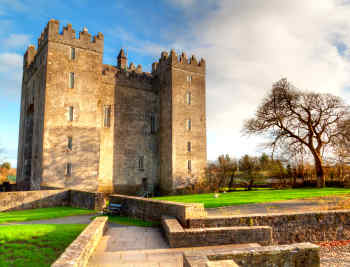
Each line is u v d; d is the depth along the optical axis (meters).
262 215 12.09
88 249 7.94
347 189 30.19
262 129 36.56
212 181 36.97
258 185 38.88
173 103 38.66
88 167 32.00
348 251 10.95
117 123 38.00
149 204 14.41
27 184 34.97
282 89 34.91
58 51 31.75
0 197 20.31
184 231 9.65
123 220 14.89
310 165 37.53
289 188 34.69
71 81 32.31
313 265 6.93
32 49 41.03
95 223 10.91
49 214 17.27
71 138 31.41
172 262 7.95
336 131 33.22
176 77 39.53
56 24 31.97
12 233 10.48
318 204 18.39
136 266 7.60
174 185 36.91
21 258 8.62
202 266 5.23
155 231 12.05
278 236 12.10
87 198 20.44
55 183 29.69
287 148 34.88
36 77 35.28
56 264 5.67
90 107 33.06
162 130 40.25
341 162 33.03
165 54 41.81
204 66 42.59
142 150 39.69
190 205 11.66
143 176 39.12
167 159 38.34
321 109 33.69
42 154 29.45
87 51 33.75
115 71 39.00
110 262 7.92
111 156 36.81
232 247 9.60
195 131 40.03
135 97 40.31
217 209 17.11
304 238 12.38
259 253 6.59
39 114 32.41
